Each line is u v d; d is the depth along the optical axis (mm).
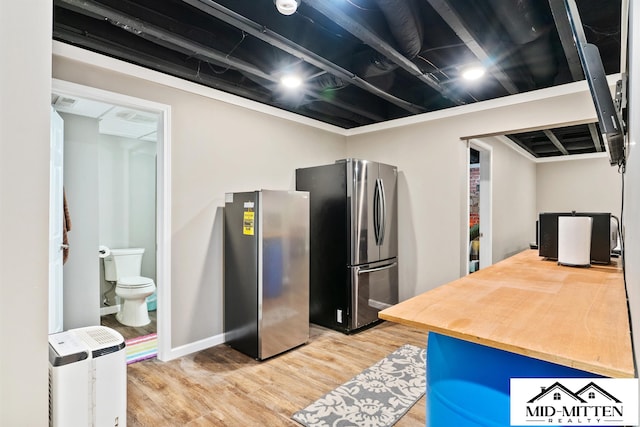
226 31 2383
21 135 747
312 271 3828
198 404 2203
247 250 2936
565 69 3008
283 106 3680
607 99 1245
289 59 2678
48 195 798
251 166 3465
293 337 3090
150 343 3260
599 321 1133
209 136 3119
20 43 746
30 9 766
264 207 2859
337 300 3572
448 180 3711
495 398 1065
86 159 3520
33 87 769
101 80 2475
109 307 4301
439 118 3750
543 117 3080
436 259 3811
